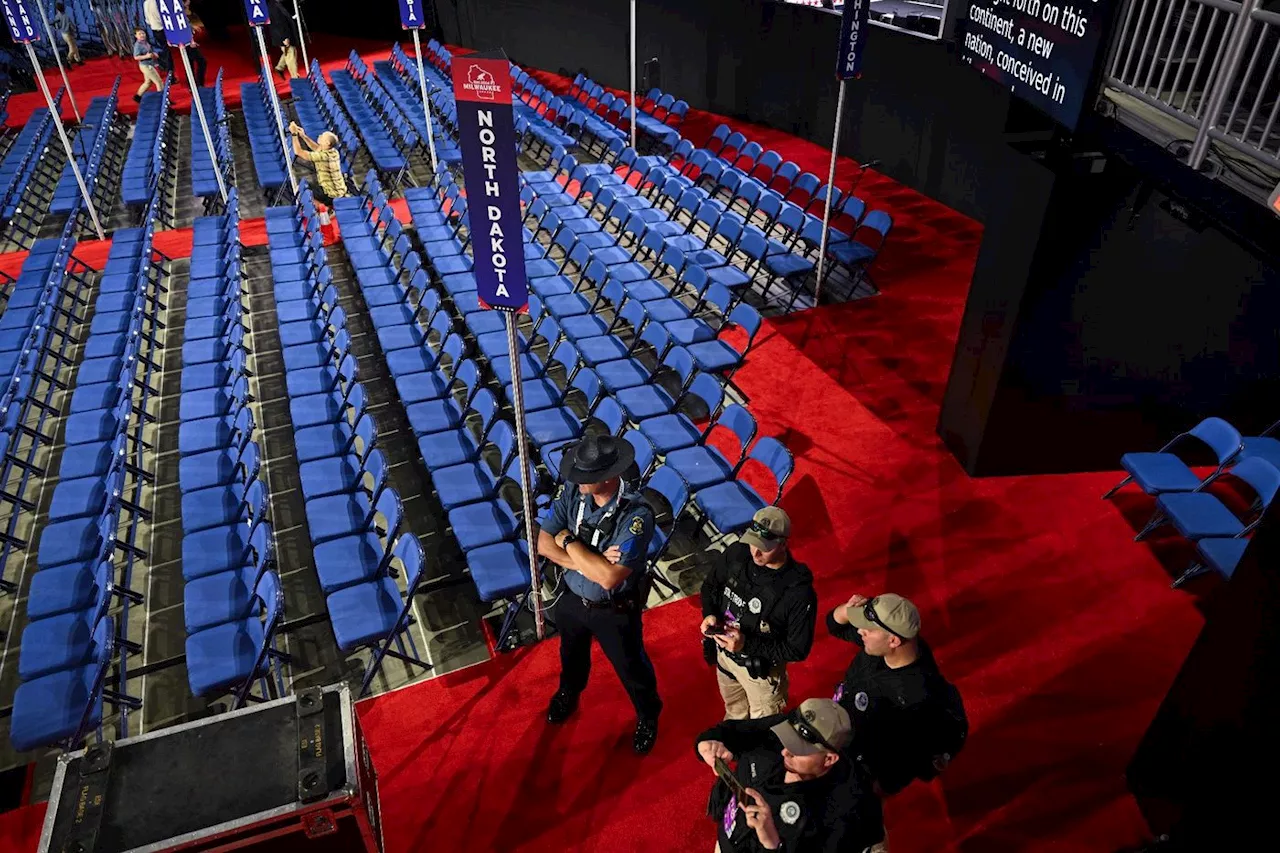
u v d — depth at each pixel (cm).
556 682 538
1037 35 508
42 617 554
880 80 1256
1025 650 539
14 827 467
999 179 612
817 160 1367
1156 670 523
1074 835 437
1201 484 587
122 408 729
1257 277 591
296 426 715
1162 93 520
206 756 358
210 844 333
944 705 361
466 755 492
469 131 394
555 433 693
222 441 705
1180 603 569
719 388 684
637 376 761
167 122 1606
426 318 937
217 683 494
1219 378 641
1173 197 417
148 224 1056
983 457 679
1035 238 573
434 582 622
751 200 1045
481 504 618
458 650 566
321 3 2323
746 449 634
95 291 1080
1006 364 626
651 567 568
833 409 783
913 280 1005
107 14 2177
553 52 1869
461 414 721
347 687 382
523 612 589
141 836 328
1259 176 372
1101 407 661
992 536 631
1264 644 350
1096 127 482
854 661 392
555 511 445
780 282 1009
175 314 1009
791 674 531
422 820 457
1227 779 373
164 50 2011
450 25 2091
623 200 1117
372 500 625
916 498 673
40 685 500
